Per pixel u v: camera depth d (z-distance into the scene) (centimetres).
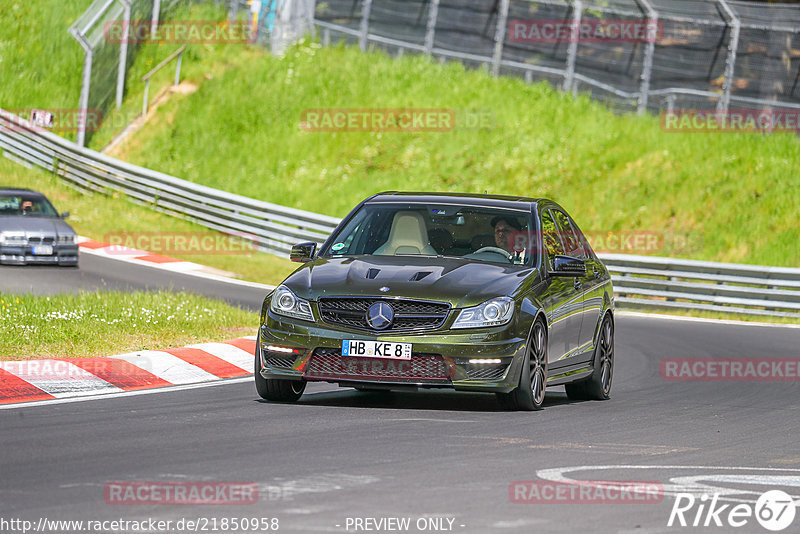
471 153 11938
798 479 2612
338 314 3547
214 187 11938
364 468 2566
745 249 10188
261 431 3080
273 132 12606
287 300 3606
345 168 11994
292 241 9806
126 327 5009
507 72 12975
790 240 10181
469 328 3488
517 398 3612
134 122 12962
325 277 3634
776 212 10506
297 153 12281
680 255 10269
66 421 3212
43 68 14075
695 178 11050
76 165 11762
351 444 2894
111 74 13562
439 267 3672
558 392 4644
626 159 11525
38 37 14438
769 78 11919
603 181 11312
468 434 3112
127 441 2883
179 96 13188
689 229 10531
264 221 10031
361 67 13262
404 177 11756
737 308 8500
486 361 3481
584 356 4128
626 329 7112
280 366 3584
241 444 2862
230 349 4859
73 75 13975
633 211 10862
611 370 4375
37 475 2431
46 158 12112
